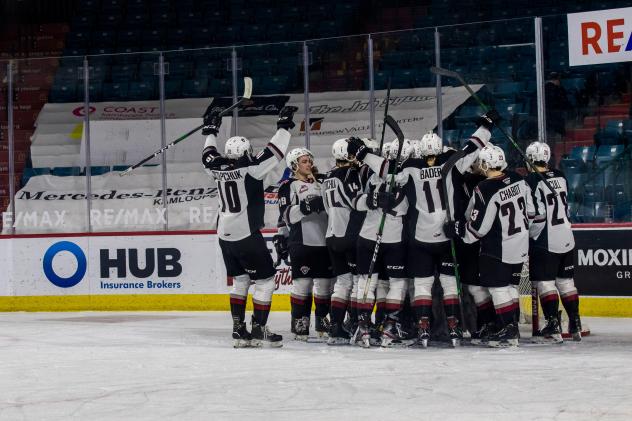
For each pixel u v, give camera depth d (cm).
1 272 1712
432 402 732
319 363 952
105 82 1764
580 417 668
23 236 1706
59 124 1766
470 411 696
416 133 1620
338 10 2455
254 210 1095
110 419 698
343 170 1124
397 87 1641
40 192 1745
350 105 1638
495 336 1075
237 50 1705
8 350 1112
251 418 690
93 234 1686
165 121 1712
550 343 1116
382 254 1104
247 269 1104
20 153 1758
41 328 1373
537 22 1455
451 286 1092
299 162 1180
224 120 1728
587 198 1484
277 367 929
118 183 1738
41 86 1762
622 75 1477
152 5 2539
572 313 1143
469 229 1056
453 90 1602
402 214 1080
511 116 1531
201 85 1727
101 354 1058
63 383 857
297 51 1670
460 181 1105
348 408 718
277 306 1603
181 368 935
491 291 1070
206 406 736
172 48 2475
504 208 1051
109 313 1631
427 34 1623
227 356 1024
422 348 1073
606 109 1480
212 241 1639
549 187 1107
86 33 2528
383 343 1085
